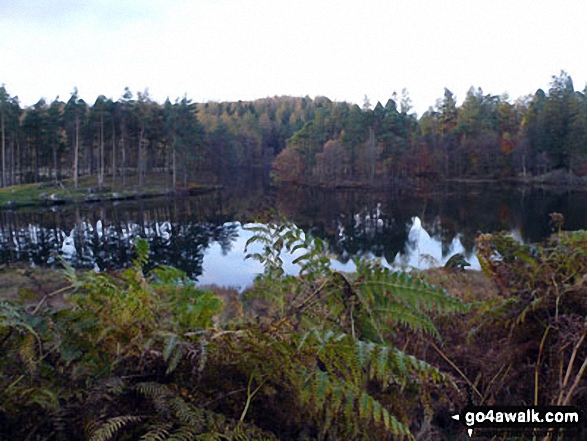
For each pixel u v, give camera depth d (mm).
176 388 1199
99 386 1068
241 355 1238
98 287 1306
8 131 58875
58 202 52250
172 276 1722
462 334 2408
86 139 64188
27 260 21328
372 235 26969
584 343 1973
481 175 78875
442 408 1999
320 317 1638
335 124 92500
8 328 1129
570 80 78125
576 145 72438
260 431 1159
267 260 1840
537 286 2223
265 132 122375
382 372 1131
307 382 1229
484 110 89688
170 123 66812
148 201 56656
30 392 1003
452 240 21047
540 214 36969
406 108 101188
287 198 55156
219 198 59938
